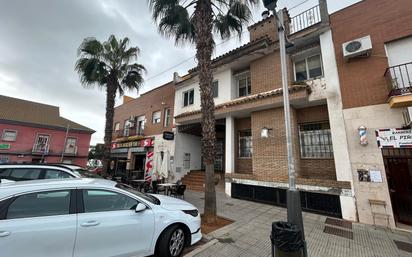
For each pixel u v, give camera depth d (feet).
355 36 23.66
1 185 9.57
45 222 9.00
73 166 23.44
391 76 20.38
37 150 71.87
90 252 9.62
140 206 11.28
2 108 71.51
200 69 21.17
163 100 51.47
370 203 19.93
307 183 24.07
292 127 27.35
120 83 42.45
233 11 24.41
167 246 11.61
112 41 39.68
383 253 13.56
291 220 11.57
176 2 23.43
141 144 53.78
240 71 35.91
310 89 25.79
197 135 49.98
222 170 43.80
